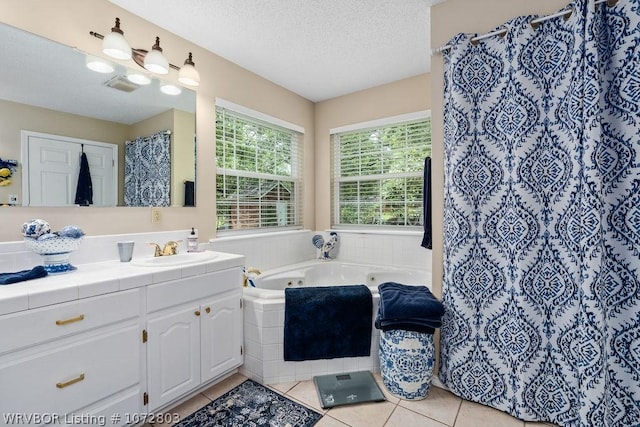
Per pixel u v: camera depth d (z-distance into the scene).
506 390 1.65
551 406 1.56
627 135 1.37
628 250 1.37
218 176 2.62
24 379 1.15
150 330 1.54
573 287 1.47
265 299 2.01
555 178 1.54
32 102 1.58
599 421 1.36
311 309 1.98
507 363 1.65
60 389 1.24
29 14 1.56
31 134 1.57
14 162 1.52
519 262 1.59
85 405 1.31
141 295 1.50
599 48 1.42
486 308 1.72
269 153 3.16
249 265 2.78
